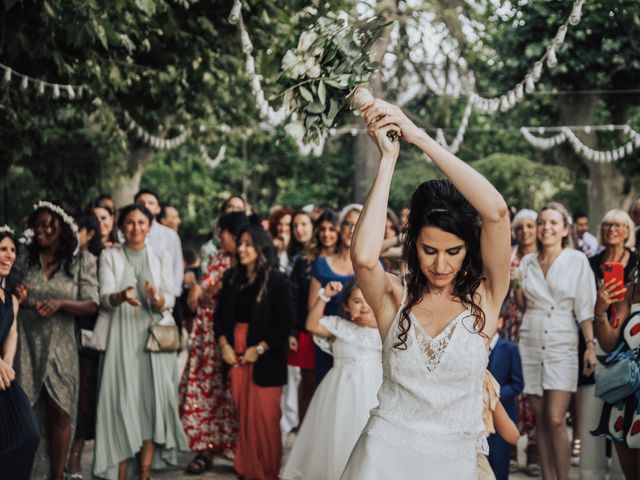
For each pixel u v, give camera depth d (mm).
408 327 3518
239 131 15648
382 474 3490
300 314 8977
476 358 3500
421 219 3465
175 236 10344
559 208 7758
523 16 13211
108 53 8875
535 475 8617
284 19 9617
